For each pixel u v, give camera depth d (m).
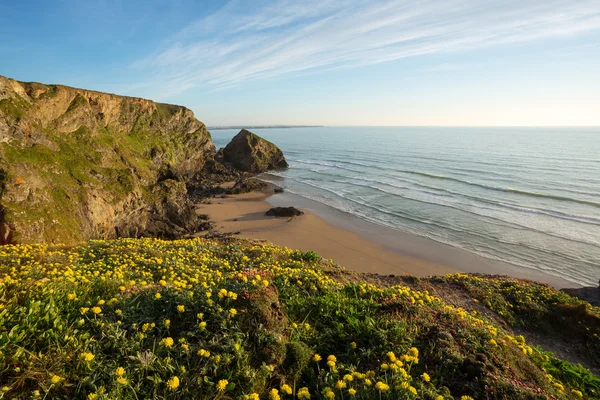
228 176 79.88
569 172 65.75
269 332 6.06
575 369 8.12
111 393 4.39
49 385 4.35
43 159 31.06
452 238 36.03
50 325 5.34
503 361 6.64
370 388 5.31
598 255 30.06
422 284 16.27
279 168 94.12
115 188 36.09
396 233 38.44
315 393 5.25
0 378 4.30
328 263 18.22
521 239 34.41
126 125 57.00
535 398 5.55
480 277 19.80
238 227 42.31
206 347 5.47
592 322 13.08
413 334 7.05
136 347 5.31
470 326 7.83
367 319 7.20
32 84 37.38
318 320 7.32
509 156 91.88
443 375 6.00
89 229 30.11
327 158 112.00
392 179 69.56
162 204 41.91
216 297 6.76
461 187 58.12
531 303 14.82
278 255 17.12
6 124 30.09
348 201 53.97
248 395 4.71
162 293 6.98
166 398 4.62
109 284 7.60
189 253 15.05
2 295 5.80
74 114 40.62
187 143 75.00
